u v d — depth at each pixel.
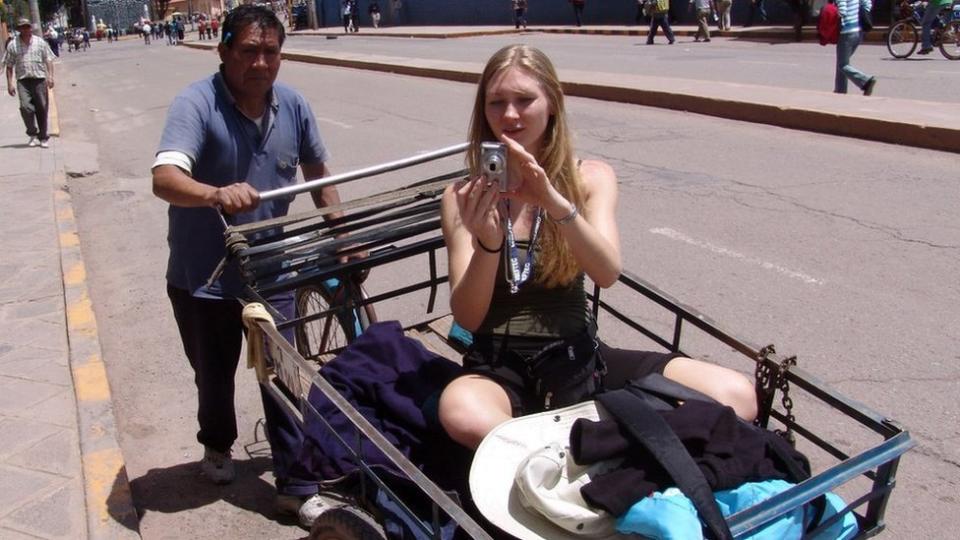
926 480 3.64
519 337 2.79
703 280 5.86
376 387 2.88
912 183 7.88
